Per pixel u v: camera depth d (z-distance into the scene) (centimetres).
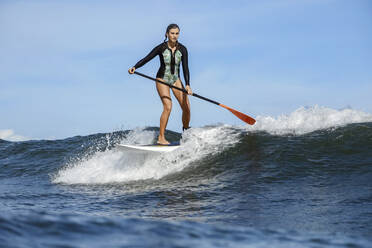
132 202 1411
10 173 2383
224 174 1620
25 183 2070
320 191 1329
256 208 1215
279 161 1633
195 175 1678
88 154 2469
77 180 1984
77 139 2919
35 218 670
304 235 748
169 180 1683
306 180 1449
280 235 727
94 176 1980
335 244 674
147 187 1630
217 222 1091
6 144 3042
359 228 984
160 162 1858
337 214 1109
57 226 638
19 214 698
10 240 552
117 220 712
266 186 1433
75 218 700
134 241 585
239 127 2084
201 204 1307
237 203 1284
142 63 1809
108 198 1509
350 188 1323
